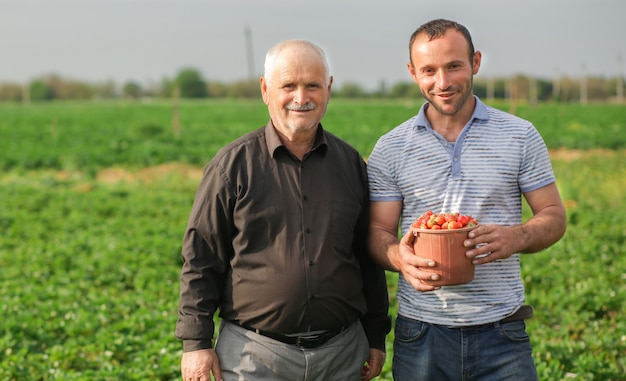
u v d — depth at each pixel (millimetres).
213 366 3973
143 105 76688
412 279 3709
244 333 3973
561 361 6645
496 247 3531
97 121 49375
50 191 19203
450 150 3834
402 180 3936
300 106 3764
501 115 3873
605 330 7691
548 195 3822
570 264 10336
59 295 9445
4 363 6672
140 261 11164
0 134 37375
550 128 38219
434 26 3699
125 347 7223
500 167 3777
